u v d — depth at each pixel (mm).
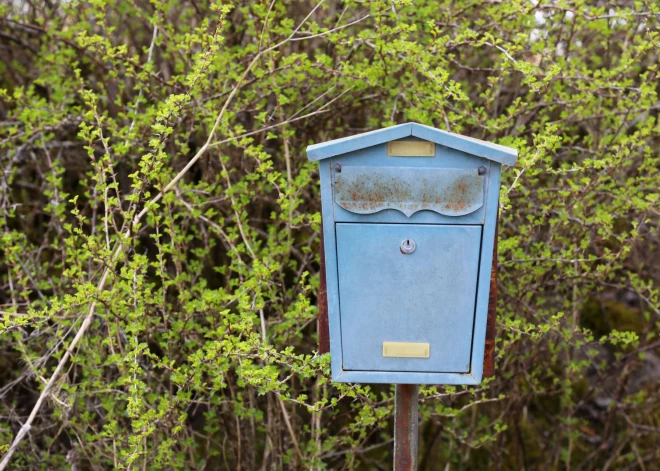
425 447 3760
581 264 2871
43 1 3854
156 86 3047
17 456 3031
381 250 1931
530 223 2896
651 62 3662
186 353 2811
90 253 2395
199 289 2709
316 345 3420
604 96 2994
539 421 3998
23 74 3791
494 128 2684
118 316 2465
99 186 2439
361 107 3365
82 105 3537
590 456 3650
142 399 2492
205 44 2686
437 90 2686
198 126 2943
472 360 1984
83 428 2895
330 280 1953
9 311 2621
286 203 2564
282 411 2971
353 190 1885
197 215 2686
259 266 2486
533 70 2576
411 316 1972
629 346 3824
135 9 3207
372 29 3316
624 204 2854
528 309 2938
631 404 3600
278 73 3002
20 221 3822
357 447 2861
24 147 3264
